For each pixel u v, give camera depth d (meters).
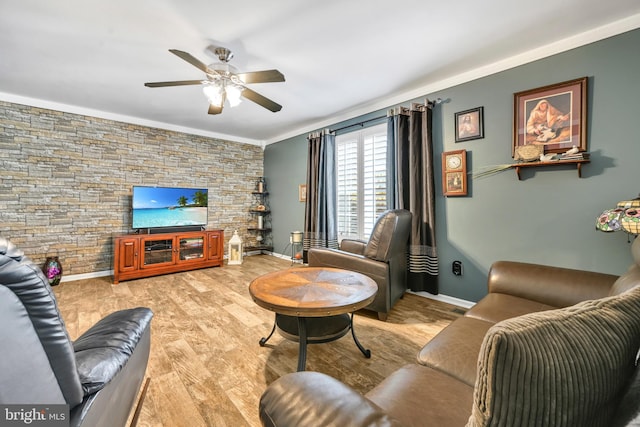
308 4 1.84
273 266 4.62
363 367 1.77
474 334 1.27
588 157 2.09
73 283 3.57
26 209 3.42
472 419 0.46
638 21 1.93
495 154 2.60
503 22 2.02
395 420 0.62
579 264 2.18
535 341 0.41
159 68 2.67
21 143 3.38
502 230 2.57
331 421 0.61
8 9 1.86
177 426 1.31
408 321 2.46
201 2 1.82
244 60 2.54
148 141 4.35
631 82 1.96
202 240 4.42
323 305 1.50
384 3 1.83
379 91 3.25
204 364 1.80
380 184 3.61
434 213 2.98
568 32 2.13
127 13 1.91
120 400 1.00
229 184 5.31
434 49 2.38
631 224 1.61
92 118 3.86
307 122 4.46
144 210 4.05
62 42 2.25
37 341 0.62
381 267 2.38
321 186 4.21
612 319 0.46
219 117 4.21
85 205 3.81
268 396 0.72
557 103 2.25
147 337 1.32
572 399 0.40
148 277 3.90
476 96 2.72
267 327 2.34
